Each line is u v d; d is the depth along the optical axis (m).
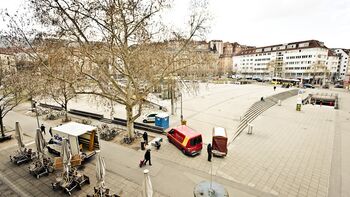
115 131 18.62
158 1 14.40
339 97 44.72
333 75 90.25
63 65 14.43
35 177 11.55
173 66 17.14
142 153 14.70
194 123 21.70
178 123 21.62
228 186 10.79
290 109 31.38
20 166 12.73
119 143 16.52
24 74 18.08
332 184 11.16
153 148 15.55
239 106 29.94
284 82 75.31
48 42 13.59
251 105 30.33
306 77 74.94
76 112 25.94
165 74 16.64
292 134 19.19
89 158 13.96
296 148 15.88
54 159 12.99
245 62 103.88
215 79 77.50
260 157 14.20
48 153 14.72
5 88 18.42
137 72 16.02
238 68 107.31
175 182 11.08
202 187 8.30
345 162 13.72
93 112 26.50
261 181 11.31
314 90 58.06
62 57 13.66
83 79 14.88
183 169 12.46
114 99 15.96
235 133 18.75
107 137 17.30
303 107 33.12
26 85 18.58
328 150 15.61
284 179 11.55
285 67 81.38
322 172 12.37
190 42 17.41
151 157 14.05
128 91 16.41
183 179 11.38
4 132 19.02
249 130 19.05
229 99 35.84
